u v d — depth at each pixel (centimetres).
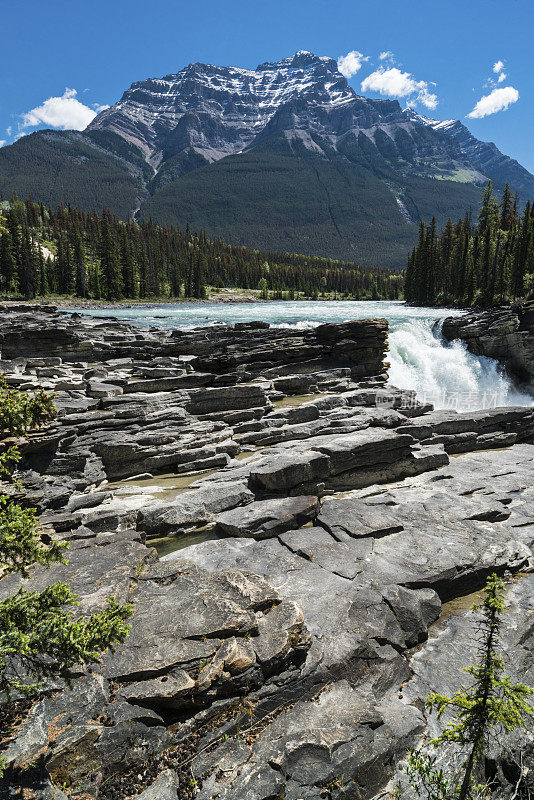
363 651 873
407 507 1459
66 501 1291
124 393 2238
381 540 1253
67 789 583
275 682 767
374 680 866
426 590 1080
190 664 711
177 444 1677
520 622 1065
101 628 509
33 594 520
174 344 3056
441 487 1658
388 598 1004
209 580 920
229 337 3206
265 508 1311
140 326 4719
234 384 2388
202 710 703
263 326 3359
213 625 773
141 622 788
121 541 1071
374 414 2084
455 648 984
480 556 1211
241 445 1844
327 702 789
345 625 915
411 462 1780
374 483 1698
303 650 800
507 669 927
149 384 2275
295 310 8606
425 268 10119
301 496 1384
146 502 1338
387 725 780
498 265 8581
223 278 19025
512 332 4678
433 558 1176
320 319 6119
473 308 8369
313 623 908
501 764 761
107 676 679
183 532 1281
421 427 2092
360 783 695
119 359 2902
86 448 1538
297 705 775
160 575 945
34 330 2827
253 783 649
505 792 736
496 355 4825
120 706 649
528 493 1683
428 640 1009
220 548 1166
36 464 1397
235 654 732
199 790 633
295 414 2061
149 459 1595
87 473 1456
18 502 1201
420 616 994
